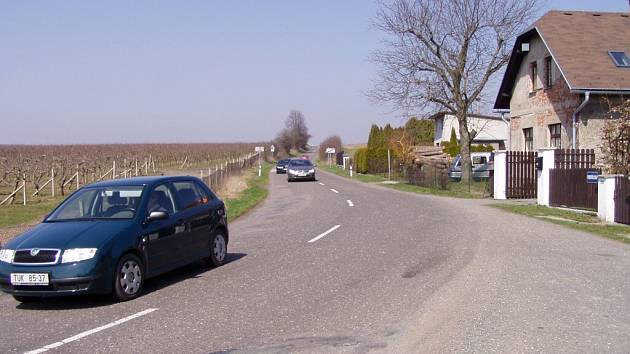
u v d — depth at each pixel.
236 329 6.39
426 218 16.91
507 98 30.83
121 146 96.25
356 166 59.00
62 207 9.09
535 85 27.67
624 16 27.67
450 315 6.71
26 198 28.28
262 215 19.77
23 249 7.75
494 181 24.81
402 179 41.94
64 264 7.55
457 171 37.72
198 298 7.95
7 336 6.48
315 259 10.66
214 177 27.77
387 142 56.31
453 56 33.47
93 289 7.63
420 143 61.19
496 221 15.97
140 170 45.56
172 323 6.72
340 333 6.13
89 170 39.00
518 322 6.41
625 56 24.38
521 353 5.40
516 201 22.97
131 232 8.27
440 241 12.39
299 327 6.39
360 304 7.32
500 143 55.44
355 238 13.23
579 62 23.80
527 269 9.31
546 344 5.65
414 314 6.79
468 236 13.07
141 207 8.77
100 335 6.36
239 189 32.38
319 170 69.38
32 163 42.66
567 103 24.38
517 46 28.30
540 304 7.16
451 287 8.12
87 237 7.89
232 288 8.49
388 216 17.78
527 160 24.47
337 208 21.17
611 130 16.86
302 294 7.95
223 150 100.25
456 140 52.28
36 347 6.00
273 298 7.77
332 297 7.73
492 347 5.57
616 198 15.21
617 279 8.55
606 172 17.55
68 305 7.91
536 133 27.33
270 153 107.06
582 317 6.59
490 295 7.63
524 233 13.54
